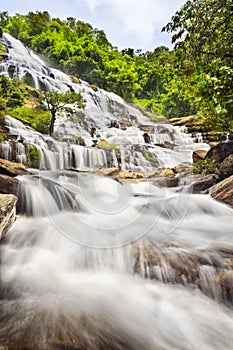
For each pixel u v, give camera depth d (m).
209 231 4.43
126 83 26.00
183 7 5.11
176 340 2.23
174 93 20.92
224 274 2.89
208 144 12.71
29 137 8.37
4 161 5.79
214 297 2.74
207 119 5.91
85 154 8.76
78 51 29.77
